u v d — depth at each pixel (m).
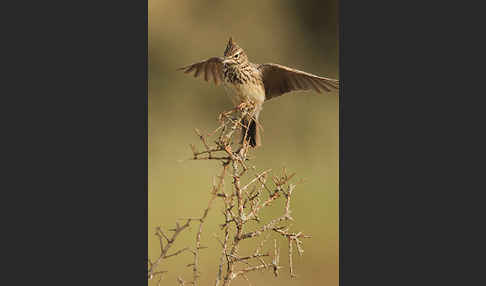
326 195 13.11
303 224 12.29
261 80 8.53
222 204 12.55
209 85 17.00
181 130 16.05
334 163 14.52
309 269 11.47
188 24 17.95
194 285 6.35
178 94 17.08
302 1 18.78
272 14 18.62
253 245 11.28
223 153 13.01
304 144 15.33
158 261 6.15
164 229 11.91
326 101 16.47
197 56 17.72
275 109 16.11
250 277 10.94
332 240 12.08
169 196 12.85
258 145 8.47
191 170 13.91
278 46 18.44
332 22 18.86
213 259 11.52
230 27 18.28
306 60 18.59
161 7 17.73
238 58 8.38
